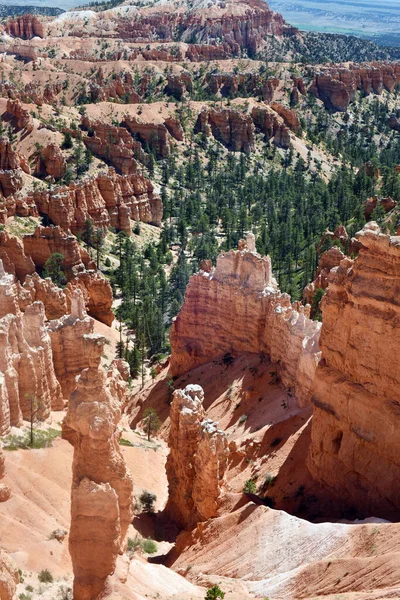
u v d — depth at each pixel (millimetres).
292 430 68438
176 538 61250
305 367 71812
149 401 97312
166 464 68125
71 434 69188
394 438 54062
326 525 51250
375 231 55812
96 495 41500
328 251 125312
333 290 58781
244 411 80000
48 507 58406
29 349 70438
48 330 78625
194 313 98188
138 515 64875
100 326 129250
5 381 65375
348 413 57406
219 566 53094
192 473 63250
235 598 46094
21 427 67000
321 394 59812
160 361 118688
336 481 58188
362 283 55938
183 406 64750
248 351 91062
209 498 60156
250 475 66625
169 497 66875
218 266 95875
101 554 41906
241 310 91438
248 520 56000
